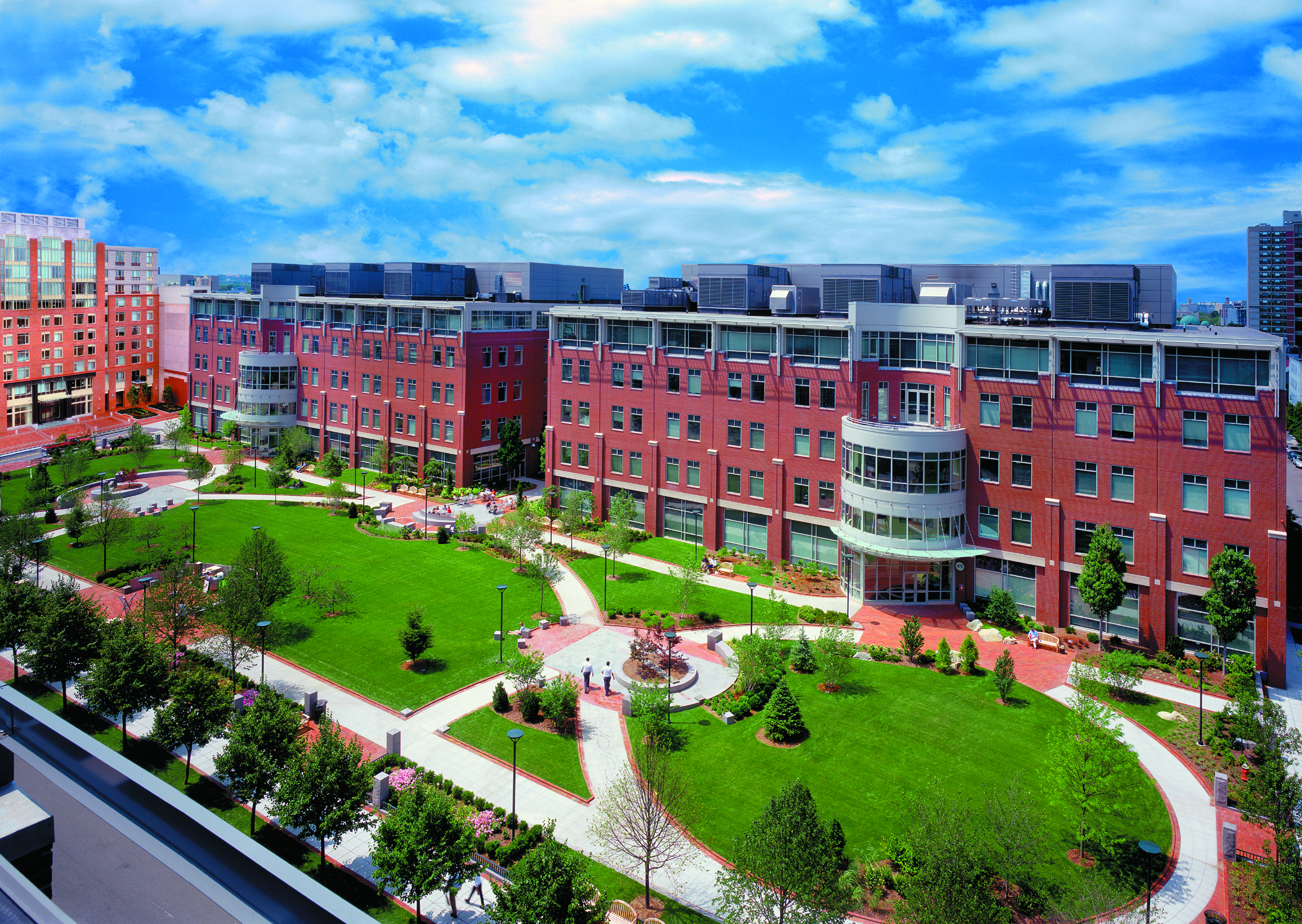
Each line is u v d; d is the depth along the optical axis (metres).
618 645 47.97
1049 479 49.91
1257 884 26.92
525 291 93.94
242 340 105.75
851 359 56.44
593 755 36.50
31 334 109.56
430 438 85.19
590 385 71.62
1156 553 46.50
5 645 41.75
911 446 51.66
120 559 61.25
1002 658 41.25
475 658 45.75
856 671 44.75
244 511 73.94
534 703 39.59
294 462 90.31
